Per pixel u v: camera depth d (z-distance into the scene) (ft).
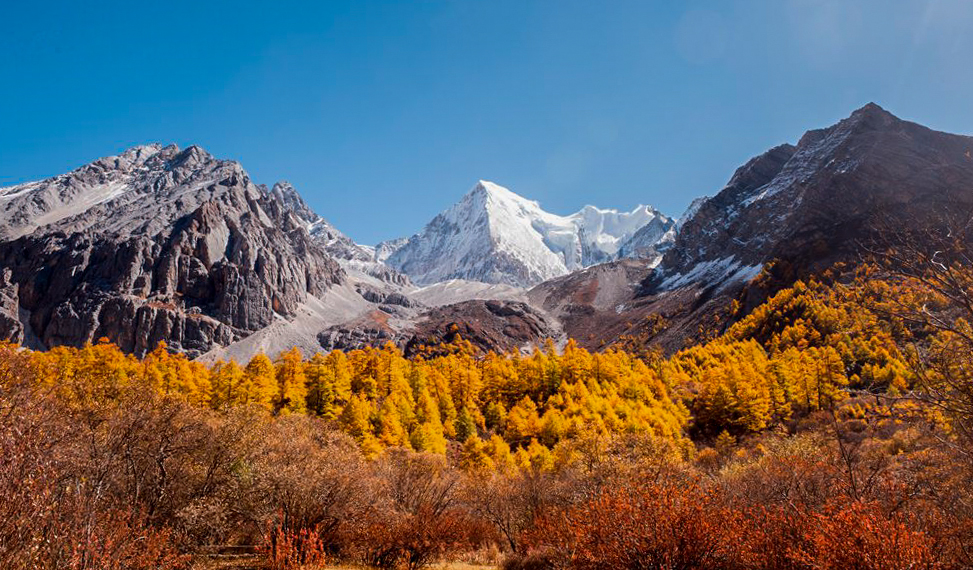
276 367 266.77
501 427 265.13
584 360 317.42
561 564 55.77
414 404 243.19
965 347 25.53
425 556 79.66
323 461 77.00
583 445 114.73
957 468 41.63
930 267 25.79
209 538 66.49
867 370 232.32
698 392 291.17
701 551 37.58
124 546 37.42
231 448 72.95
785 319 404.77
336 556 71.77
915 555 29.53
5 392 34.88
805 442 93.04
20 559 27.94
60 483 39.29
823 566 31.76
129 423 64.28
